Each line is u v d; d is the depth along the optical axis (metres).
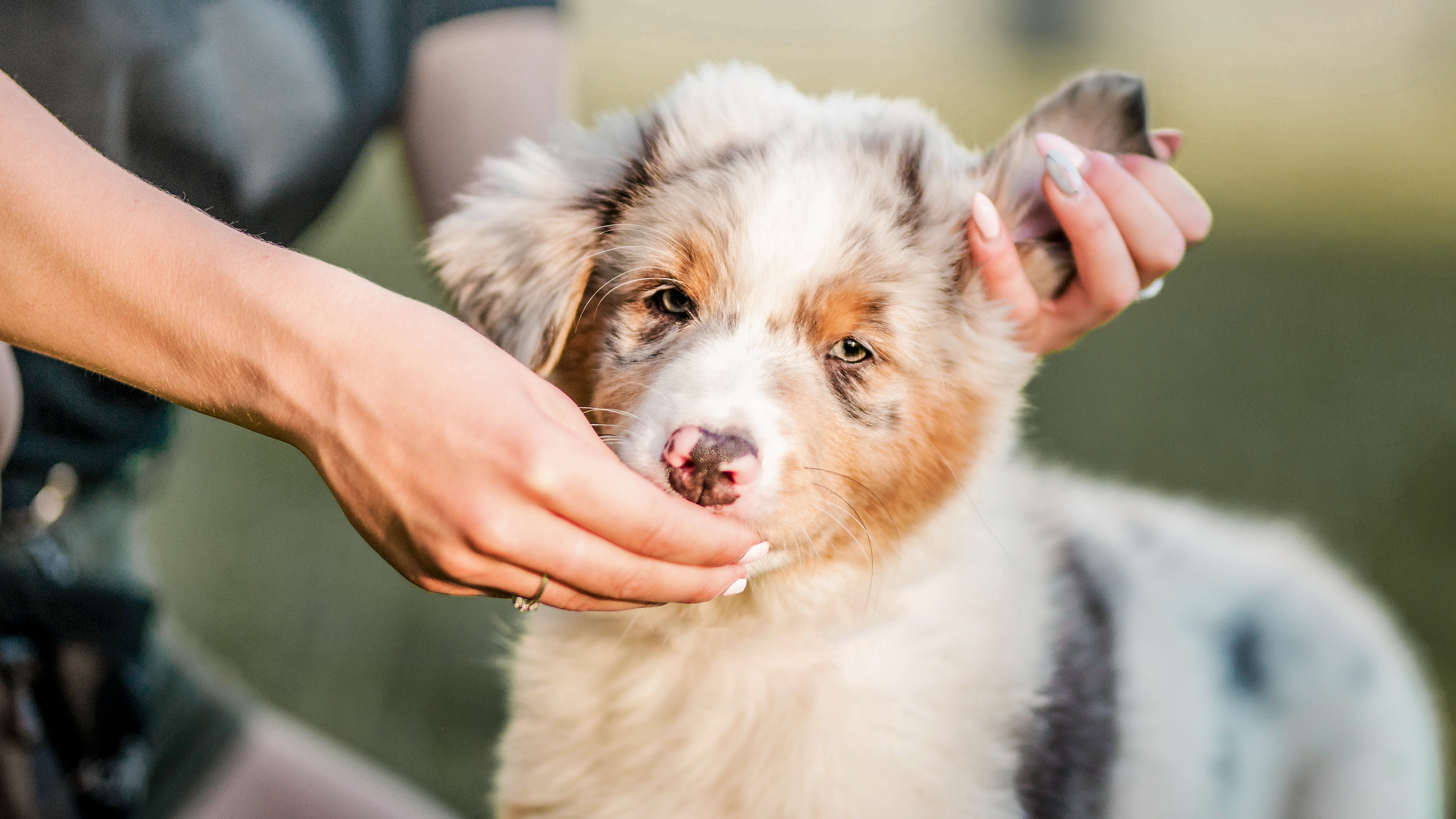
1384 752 0.79
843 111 0.73
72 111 0.69
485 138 0.81
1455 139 4.61
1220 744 0.75
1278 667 0.78
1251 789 0.78
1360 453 1.46
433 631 1.02
